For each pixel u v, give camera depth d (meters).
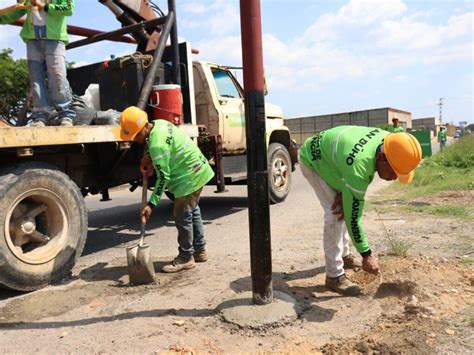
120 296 3.98
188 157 4.47
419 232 5.48
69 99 5.12
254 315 3.21
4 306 3.87
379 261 4.33
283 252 4.96
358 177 3.23
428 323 3.04
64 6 4.90
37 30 4.88
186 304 3.65
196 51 7.97
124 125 4.33
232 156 8.02
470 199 7.64
